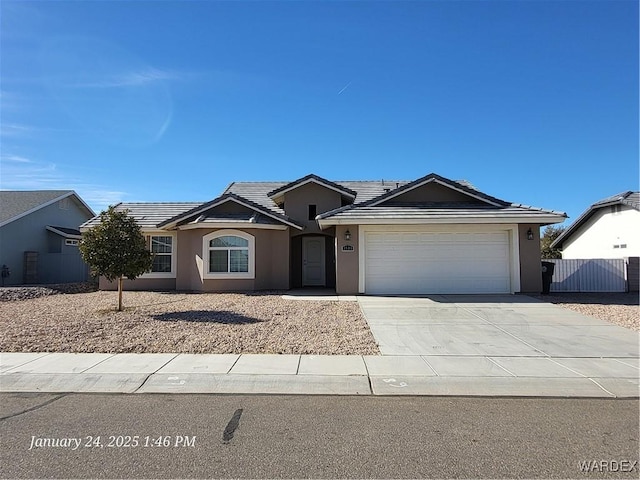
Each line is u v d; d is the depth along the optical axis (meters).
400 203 17.00
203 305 13.58
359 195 21.78
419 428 4.84
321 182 19.27
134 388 6.20
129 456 4.16
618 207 23.17
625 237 22.64
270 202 21.81
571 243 27.81
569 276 18.03
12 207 24.91
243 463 4.03
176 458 4.12
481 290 15.82
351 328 10.04
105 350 8.14
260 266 17.92
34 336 9.17
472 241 15.91
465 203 16.94
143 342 8.69
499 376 6.67
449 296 15.15
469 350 8.20
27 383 6.40
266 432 4.72
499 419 5.11
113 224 12.52
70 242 27.72
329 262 20.28
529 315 11.73
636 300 14.60
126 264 12.35
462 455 4.19
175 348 8.27
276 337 9.11
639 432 4.74
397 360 7.52
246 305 13.41
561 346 8.52
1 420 5.06
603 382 6.42
